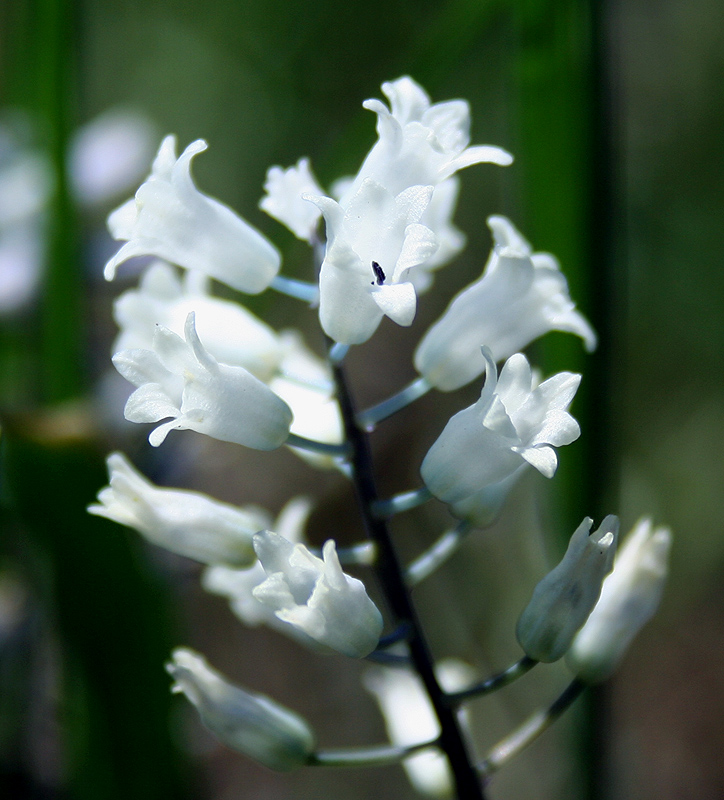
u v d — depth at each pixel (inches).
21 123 10.0
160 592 8.1
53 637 8.4
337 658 14.2
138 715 8.1
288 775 13.4
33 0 8.3
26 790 8.6
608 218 7.7
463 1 8.1
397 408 7.1
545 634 7.0
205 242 7.1
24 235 9.8
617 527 6.9
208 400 6.9
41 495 7.9
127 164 10.5
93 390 9.3
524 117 7.7
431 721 8.0
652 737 13.8
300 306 14.3
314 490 13.9
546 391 6.9
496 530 13.6
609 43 7.6
